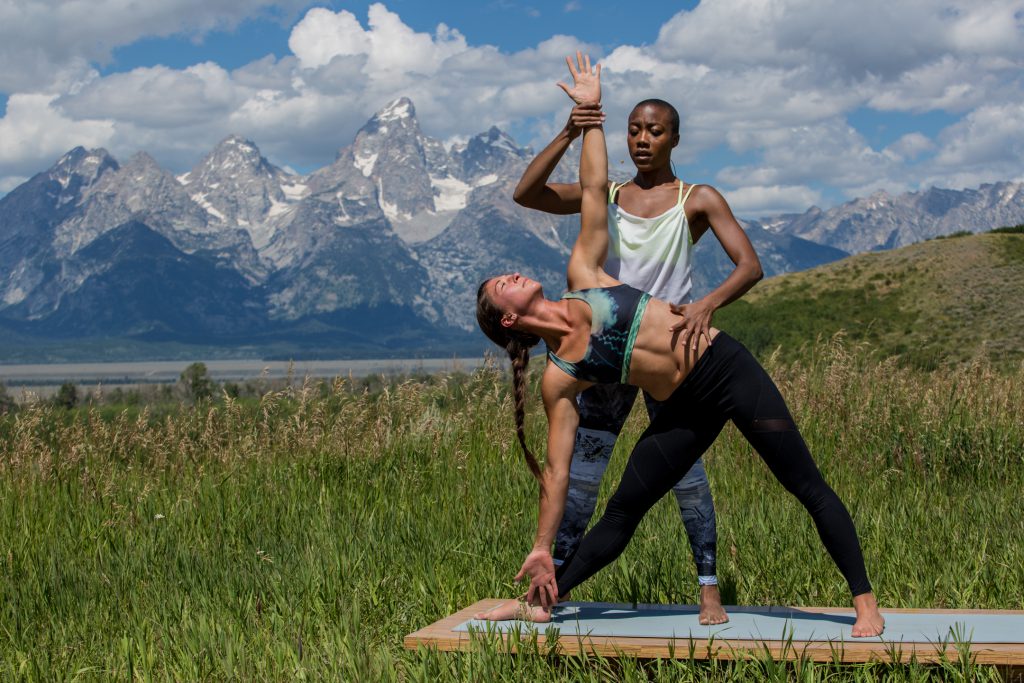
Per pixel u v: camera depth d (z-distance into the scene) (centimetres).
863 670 345
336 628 450
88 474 757
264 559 561
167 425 852
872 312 6694
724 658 355
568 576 404
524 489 732
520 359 407
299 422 837
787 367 1094
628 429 964
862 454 886
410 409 851
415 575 528
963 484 820
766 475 828
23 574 558
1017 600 488
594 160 417
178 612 488
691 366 377
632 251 431
